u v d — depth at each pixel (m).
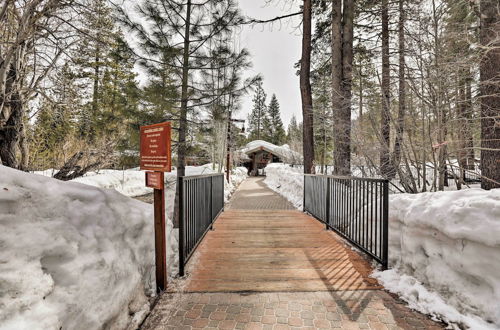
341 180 3.62
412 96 4.16
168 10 4.46
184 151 4.91
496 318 1.43
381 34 6.80
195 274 2.42
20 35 2.79
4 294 0.96
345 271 2.49
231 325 1.67
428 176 4.88
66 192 1.51
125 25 4.08
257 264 2.67
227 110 5.12
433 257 1.91
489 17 3.44
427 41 3.78
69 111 4.75
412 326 1.63
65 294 1.16
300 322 1.70
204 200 3.43
